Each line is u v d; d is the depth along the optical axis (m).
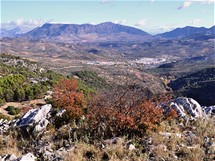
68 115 14.95
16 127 14.23
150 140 10.82
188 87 122.44
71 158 9.48
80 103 16.92
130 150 9.98
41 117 15.31
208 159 9.16
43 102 60.81
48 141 11.89
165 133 11.62
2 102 56.84
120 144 10.36
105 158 9.64
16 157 10.12
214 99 99.19
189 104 15.66
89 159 9.56
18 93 61.19
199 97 105.56
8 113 50.91
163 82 195.12
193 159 9.08
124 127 11.86
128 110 12.49
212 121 13.91
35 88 65.56
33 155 10.23
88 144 10.73
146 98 13.62
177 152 9.79
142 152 9.95
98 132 11.84
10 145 12.05
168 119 13.48
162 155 9.47
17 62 126.69
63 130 12.76
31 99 62.69
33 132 13.16
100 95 14.50
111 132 11.91
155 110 12.53
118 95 13.47
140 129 11.77
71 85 20.88
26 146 11.77
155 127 11.97
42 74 111.69
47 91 70.62
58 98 18.20
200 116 14.83
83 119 14.15
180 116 14.17
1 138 12.98
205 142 10.69
